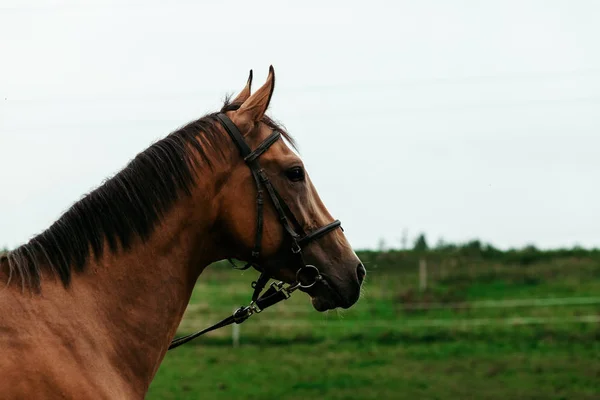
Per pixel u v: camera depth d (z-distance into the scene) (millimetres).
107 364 3305
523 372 15531
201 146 3637
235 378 15602
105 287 3410
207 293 23875
